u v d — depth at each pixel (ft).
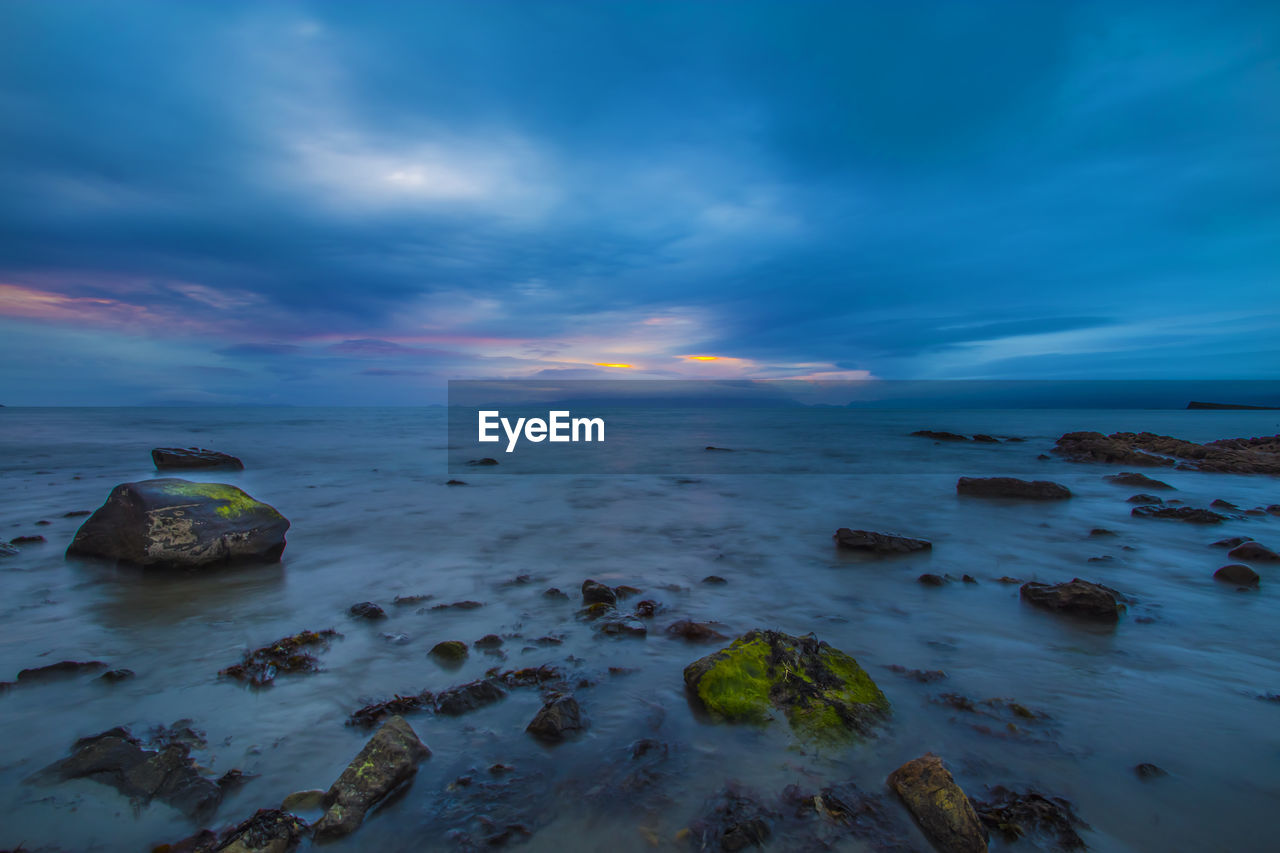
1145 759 10.96
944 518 35.35
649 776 10.36
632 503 40.68
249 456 73.10
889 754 11.09
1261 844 8.95
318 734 11.72
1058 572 23.61
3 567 22.84
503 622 17.76
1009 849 8.81
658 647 15.97
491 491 45.85
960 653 15.71
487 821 9.25
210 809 9.50
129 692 13.25
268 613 18.38
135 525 22.50
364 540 28.66
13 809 9.36
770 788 10.07
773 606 19.43
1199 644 16.37
